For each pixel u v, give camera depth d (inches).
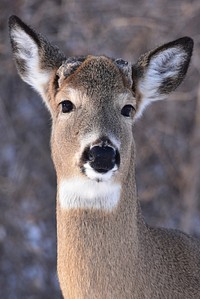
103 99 424.5
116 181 420.2
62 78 441.7
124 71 441.1
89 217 422.6
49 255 882.8
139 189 902.4
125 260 425.7
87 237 422.6
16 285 873.5
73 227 424.2
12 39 474.0
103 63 435.2
